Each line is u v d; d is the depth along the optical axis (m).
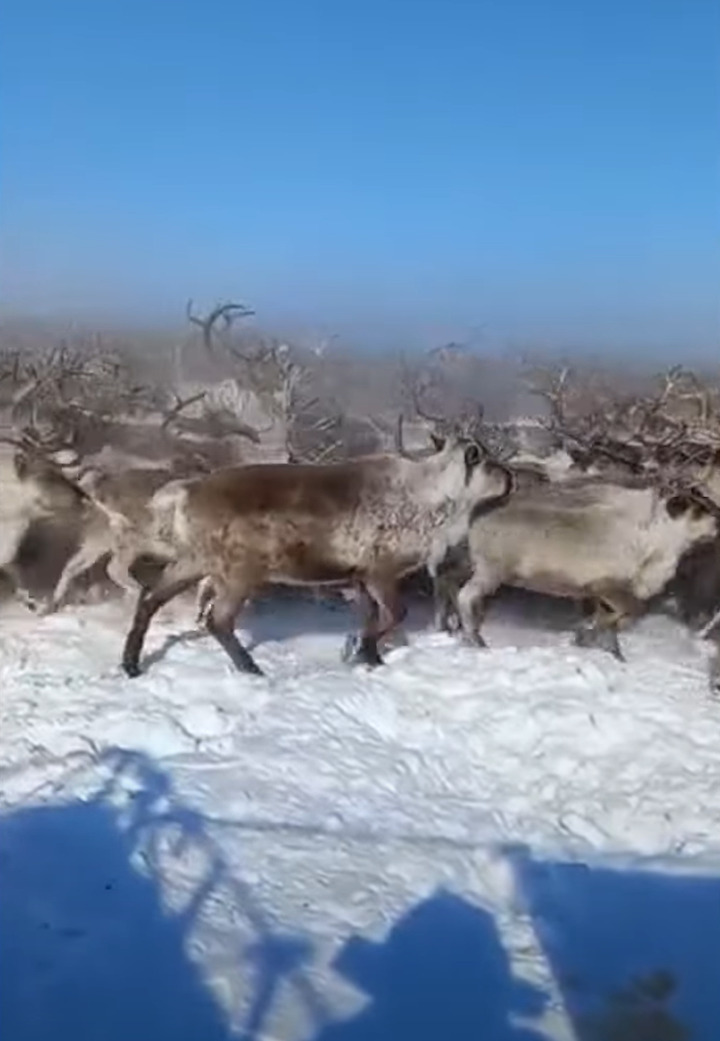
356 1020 2.12
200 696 3.67
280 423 9.29
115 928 2.34
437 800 3.08
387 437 9.78
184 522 3.99
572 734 3.51
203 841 2.71
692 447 6.86
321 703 3.64
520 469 5.25
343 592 5.46
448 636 4.66
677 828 2.94
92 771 3.04
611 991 2.28
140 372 13.10
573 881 2.68
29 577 5.27
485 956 2.36
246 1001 2.14
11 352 12.88
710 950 2.43
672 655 4.61
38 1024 2.04
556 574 4.45
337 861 2.67
